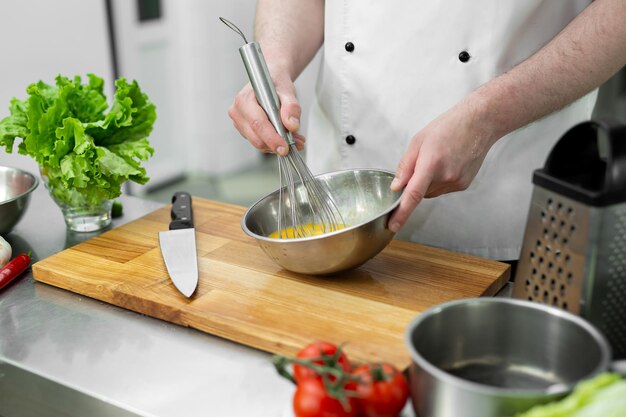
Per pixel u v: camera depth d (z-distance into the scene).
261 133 0.98
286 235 0.95
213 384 0.76
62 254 1.04
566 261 0.70
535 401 0.56
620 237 0.67
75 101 1.11
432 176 0.90
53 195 1.13
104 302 0.95
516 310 0.67
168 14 2.46
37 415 0.82
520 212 1.18
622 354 0.72
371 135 1.21
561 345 0.66
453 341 0.69
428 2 1.10
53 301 0.96
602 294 0.68
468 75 1.12
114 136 1.13
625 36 0.94
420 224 1.22
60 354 0.82
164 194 2.67
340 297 0.89
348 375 0.61
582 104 1.16
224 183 2.77
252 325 0.83
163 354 0.82
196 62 2.55
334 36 1.18
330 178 1.02
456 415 0.58
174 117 2.63
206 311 0.86
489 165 1.16
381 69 1.16
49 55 1.96
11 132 1.10
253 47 0.95
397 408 0.64
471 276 0.94
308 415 0.62
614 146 0.65
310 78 2.53
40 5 1.89
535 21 1.10
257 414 0.70
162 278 0.96
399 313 0.85
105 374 0.78
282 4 1.21
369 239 0.89
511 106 0.94
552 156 0.73
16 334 0.87
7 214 1.07
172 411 0.71
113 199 1.20
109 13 2.20
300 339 0.80
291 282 0.94
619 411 0.51
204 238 1.08
